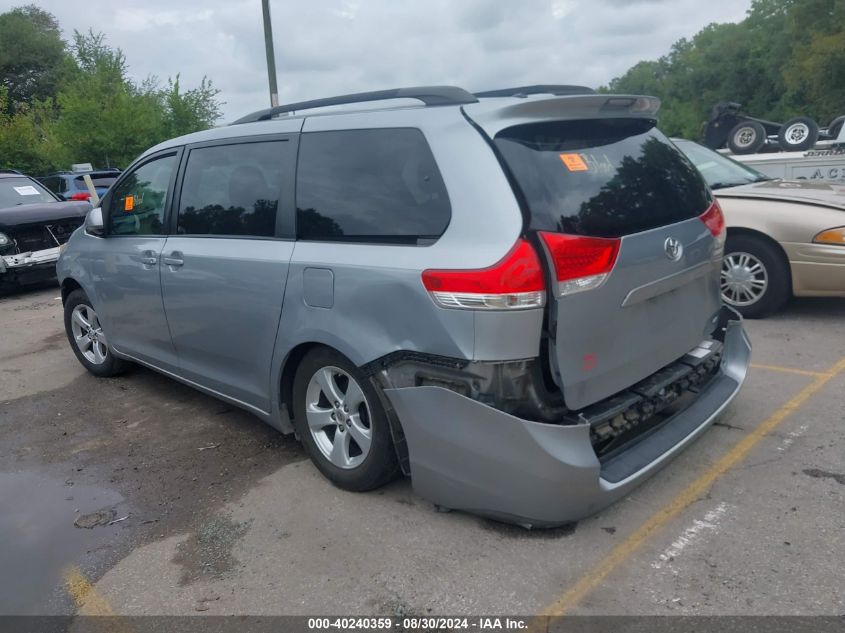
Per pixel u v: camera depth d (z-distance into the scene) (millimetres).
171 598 2898
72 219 10562
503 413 2783
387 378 3102
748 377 4785
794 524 3072
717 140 12250
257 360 3861
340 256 3281
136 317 4840
